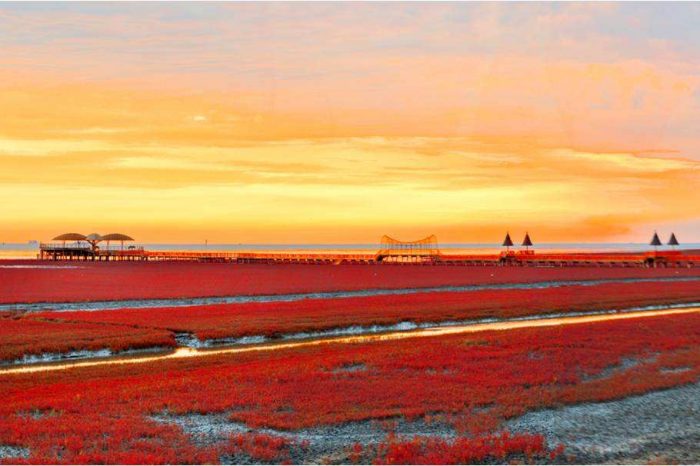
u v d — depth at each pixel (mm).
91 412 18188
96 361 29312
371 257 155375
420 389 20906
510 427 17125
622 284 73438
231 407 18781
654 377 22766
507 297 56438
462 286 69812
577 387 21281
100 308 47781
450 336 34344
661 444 15859
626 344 29484
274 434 16484
